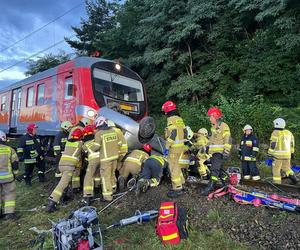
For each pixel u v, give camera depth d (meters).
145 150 7.82
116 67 9.82
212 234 4.71
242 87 12.91
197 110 13.84
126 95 9.81
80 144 6.78
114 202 6.43
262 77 12.68
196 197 5.93
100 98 9.05
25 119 12.66
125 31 18.56
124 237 4.94
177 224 4.62
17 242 5.28
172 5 15.58
